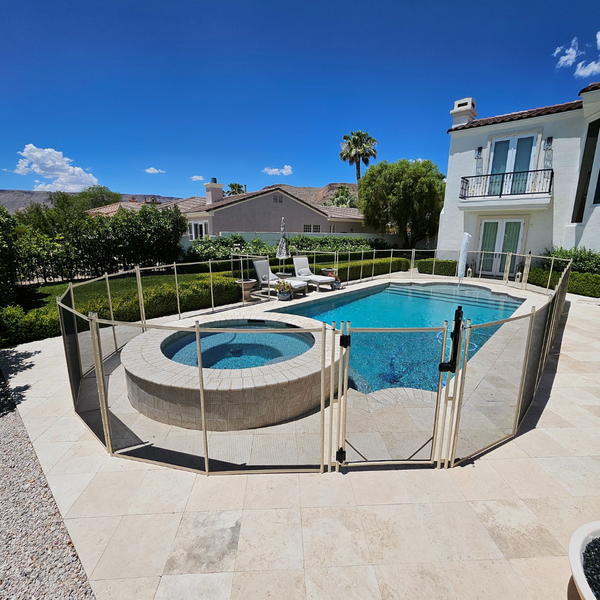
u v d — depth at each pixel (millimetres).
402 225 23281
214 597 2064
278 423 4223
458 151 16234
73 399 4305
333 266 15578
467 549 2395
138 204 29047
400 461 3320
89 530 2576
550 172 13609
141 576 2205
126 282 12898
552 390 4938
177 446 3744
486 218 15852
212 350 6102
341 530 2555
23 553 2404
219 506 2805
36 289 11609
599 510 2764
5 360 6211
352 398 4828
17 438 3861
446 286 15039
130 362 4762
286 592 2092
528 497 2906
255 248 15891
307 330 2889
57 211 28844
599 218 11867
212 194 22250
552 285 12820
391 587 2123
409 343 7105
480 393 4758
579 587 1672
